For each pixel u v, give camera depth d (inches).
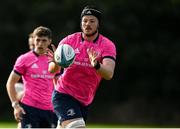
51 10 3887.8
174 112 3875.5
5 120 3757.4
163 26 4050.2
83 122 922.1
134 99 3937.0
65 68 917.2
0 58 3944.4
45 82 1170.0
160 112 3875.5
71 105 924.6
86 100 938.1
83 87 930.7
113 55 919.7
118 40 3863.2
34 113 1171.3
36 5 3959.2
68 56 902.4
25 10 3966.5
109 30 3821.4
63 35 3786.9
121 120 3818.9
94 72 926.4
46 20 3892.7
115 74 3934.5
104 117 3836.1
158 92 3954.2
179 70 3924.7
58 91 937.5
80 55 924.6
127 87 3961.6
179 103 3917.3
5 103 3848.4
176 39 4015.8
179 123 3821.4
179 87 3919.8
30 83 1170.0
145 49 3907.5
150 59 3909.9
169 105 3907.5
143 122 3818.9
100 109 3873.0
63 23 3873.0
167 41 3993.6
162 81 3934.5
